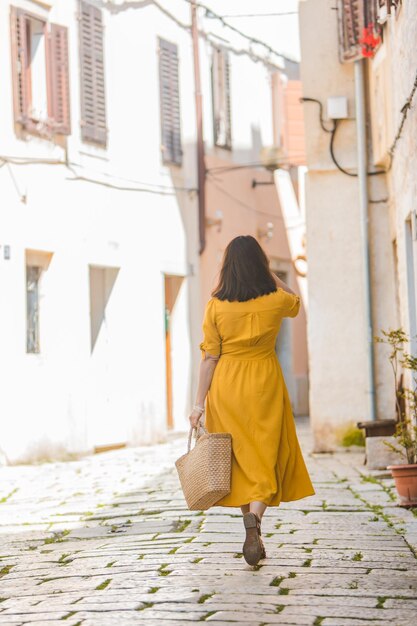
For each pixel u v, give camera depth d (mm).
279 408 7148
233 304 7172
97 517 10328
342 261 16281
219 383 7172
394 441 13258
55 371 17609
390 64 13867
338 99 16188
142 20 20906
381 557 7441
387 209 16094
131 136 20297
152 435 20453
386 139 14547
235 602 6055
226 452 6957
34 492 12805
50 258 17688
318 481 12258
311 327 16297
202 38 23672
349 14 15352
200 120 22906
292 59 29172
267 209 27297
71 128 18219
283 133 25734
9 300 16469
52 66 17609
